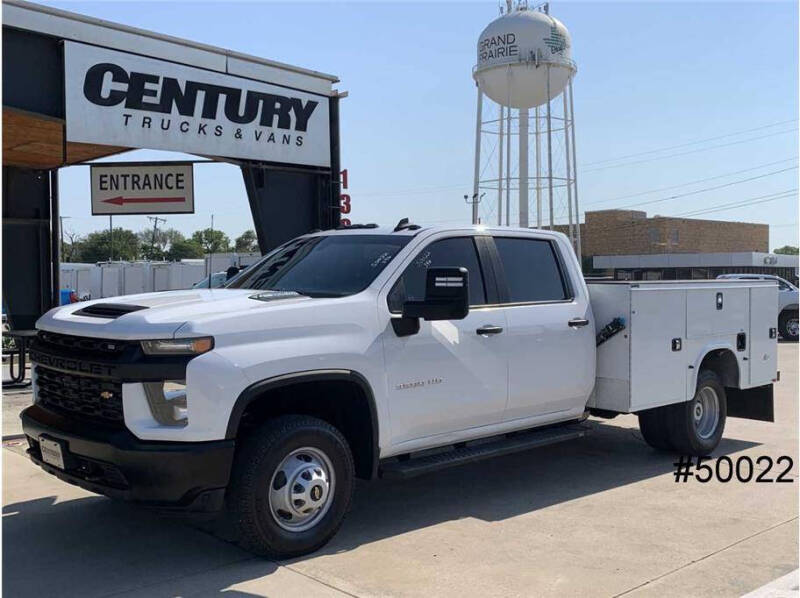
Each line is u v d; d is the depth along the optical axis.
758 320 8.20
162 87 9.91
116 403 4.41
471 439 5.84
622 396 6.70
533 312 6.20
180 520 5.51
